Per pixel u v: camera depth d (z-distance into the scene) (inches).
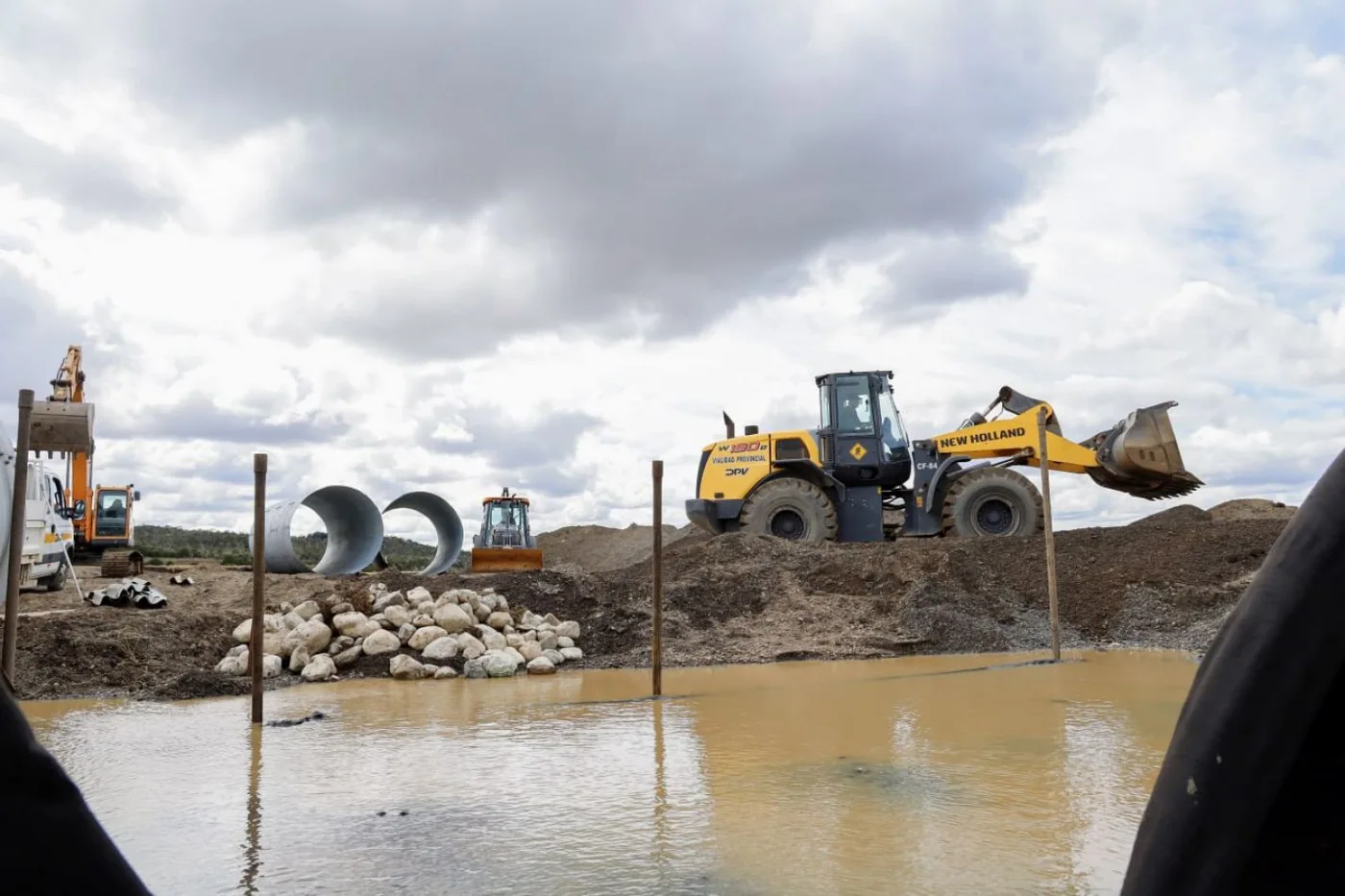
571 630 558.9
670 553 719.7
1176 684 399.2
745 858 180.4
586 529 1370.6
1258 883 45.3
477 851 187.6
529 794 231.0
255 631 344.8
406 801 226.7
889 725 311.6
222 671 462.3
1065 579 627.5
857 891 161.6
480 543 992.9
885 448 736.3
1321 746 44.5
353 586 558.9
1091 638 573.3
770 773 246.8
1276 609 46.1
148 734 320.5
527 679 467.2
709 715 340.8
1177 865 47.4
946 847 183.8
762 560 667.4
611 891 164.6
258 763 270.1
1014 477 714.2
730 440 773.9
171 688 414.6
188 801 228.7
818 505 732.0
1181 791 48.2
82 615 506.0
